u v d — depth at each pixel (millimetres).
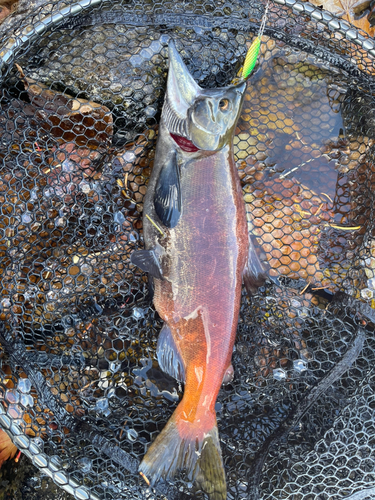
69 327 582
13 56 538
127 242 598
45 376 560
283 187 637
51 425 550
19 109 566
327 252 631
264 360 601
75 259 586
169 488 551
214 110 546
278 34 599
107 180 597
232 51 608
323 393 589
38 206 575
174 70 548
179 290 557
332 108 641
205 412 549
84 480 544
